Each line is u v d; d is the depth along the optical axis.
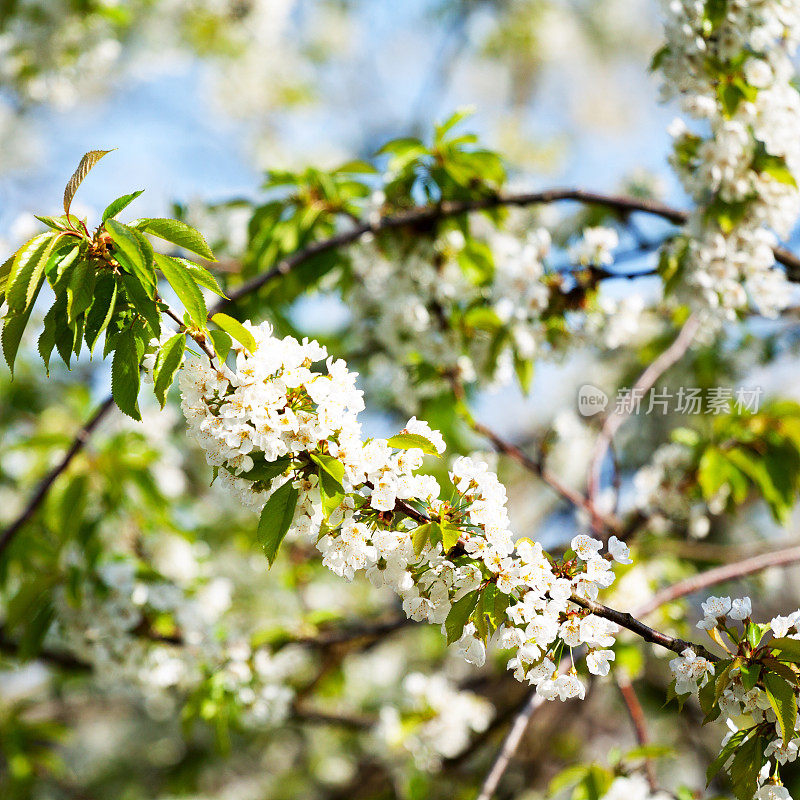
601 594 4.30
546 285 3.76
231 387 2.02
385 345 4.38
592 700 6.73
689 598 5.36
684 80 3.12
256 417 1.94
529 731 6.88
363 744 6.55
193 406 1.98
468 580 2.01
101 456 4.68
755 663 1.99
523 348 3.80
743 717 2.70
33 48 5.86
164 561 4.67
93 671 4.70
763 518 6.49
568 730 6.95
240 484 2.04
